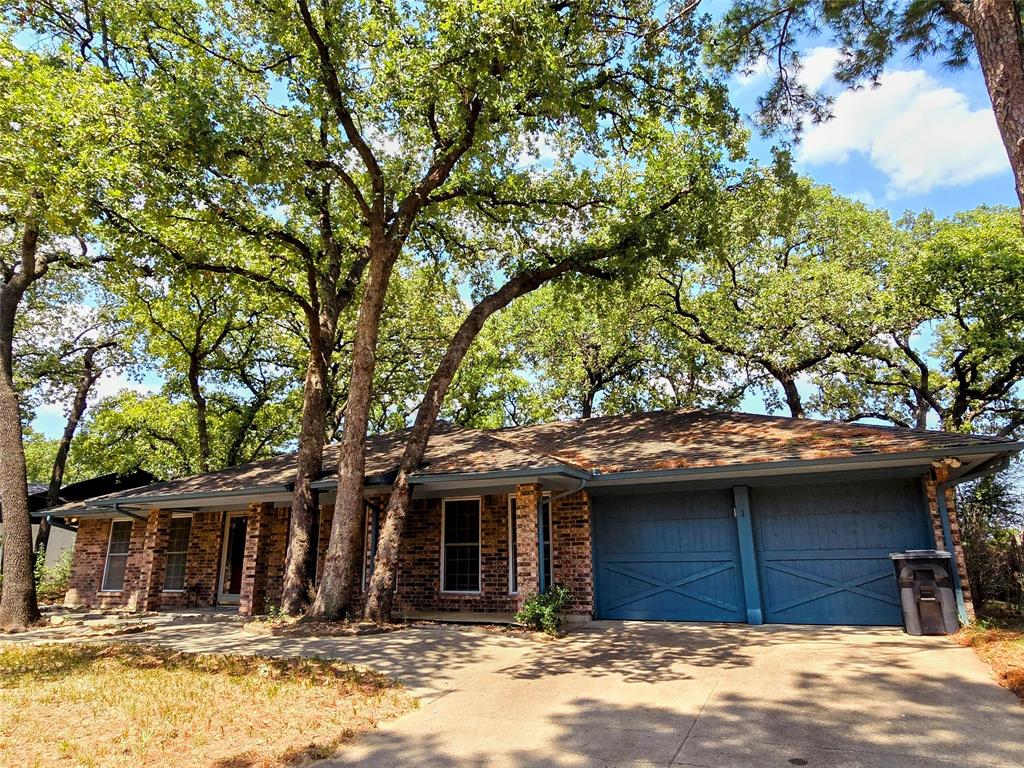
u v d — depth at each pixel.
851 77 9.79
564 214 14.23
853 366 19.70
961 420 19.73
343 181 12.45
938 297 17.88
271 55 11.95
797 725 4.98
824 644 8.20
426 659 7.95
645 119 12.69
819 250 22.92
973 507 14.50
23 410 23.61
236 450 25.62
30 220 11.44
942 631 8.53
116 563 17.14
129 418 25.58
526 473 10.36
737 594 10.79
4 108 9.17
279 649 8.64
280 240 13.60
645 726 5.12
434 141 12.88
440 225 15.78
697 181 12.84
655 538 11.59
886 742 4.52
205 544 16.47
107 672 7.29
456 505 13.23
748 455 10.41
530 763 4.42
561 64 10.20
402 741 4.98
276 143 10.52
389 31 10.84
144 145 9.61
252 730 5.14
